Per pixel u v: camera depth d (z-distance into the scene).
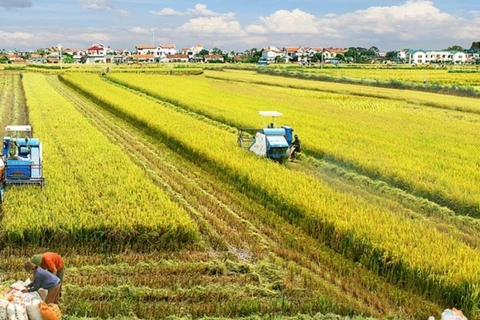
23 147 19.44
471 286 12.21
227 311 11.79
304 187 19.66
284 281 13.27
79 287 12.42
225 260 14.52
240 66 136.25
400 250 13.88
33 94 56.72
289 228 17.20
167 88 66.06
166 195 18.55
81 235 14.94
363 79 86.88
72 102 53.00
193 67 129.88
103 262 14.12
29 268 10.18
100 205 16.69
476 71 117.56
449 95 69.06
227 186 22.05
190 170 24.86
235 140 29.36
